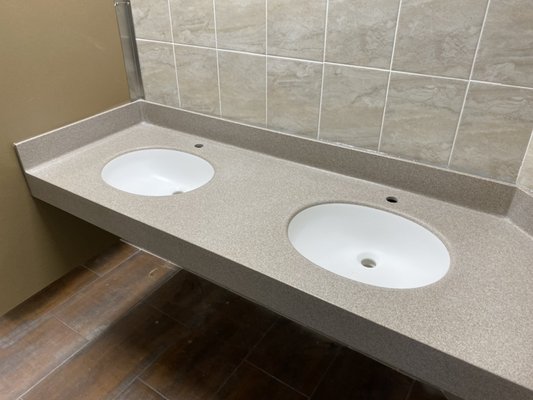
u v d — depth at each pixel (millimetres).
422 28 1126
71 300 1925
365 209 1308
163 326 1811
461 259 1068
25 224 1646
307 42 1323
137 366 1633
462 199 1267
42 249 1749
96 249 2006
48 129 1565
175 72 1687
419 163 1302
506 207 1205
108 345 1716
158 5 1567
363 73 1273
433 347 830
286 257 1066
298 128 1492
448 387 865
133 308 1894
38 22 1425
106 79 1703
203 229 1177
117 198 1332
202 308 1906
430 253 1187
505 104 1100
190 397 1527
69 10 1499
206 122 1702
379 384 1579
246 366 1645
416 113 1243
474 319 893
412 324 878
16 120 1465
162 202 1307
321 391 1555
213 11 1454
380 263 1255
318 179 1438
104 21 1620
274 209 1269
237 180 1431
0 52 1357
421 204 1295
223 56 1524
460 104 1163
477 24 1050
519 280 1003
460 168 1246
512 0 986
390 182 1375
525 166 1134
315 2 1249
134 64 1788
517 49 1026
